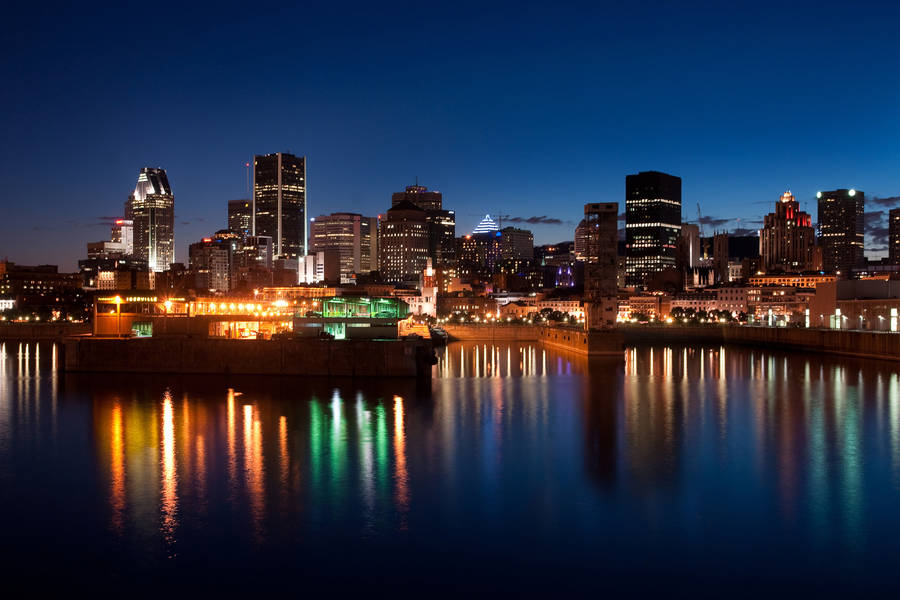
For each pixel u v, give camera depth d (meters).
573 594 51.50
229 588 52.47
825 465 83.69
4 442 96.00
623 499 71.06
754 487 74.75
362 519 65.56
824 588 52.25
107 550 59.00
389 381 157.25
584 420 113.06
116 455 88.56
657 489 74.31
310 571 55.09
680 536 61.44
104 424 107.88
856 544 59.59
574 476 79.12
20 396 136.12
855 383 164.88
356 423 109.25
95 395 136.62
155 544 60.09
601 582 53.25
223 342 165.38
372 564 56.25
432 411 120.94
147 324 189.88
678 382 168.50
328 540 60.88
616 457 87.75
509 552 58.41
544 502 70.19
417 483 76.56
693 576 54.12
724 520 65.12
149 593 51.78
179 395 136.25
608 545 59.66
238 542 60.44
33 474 80.19
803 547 59.09
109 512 67.62
